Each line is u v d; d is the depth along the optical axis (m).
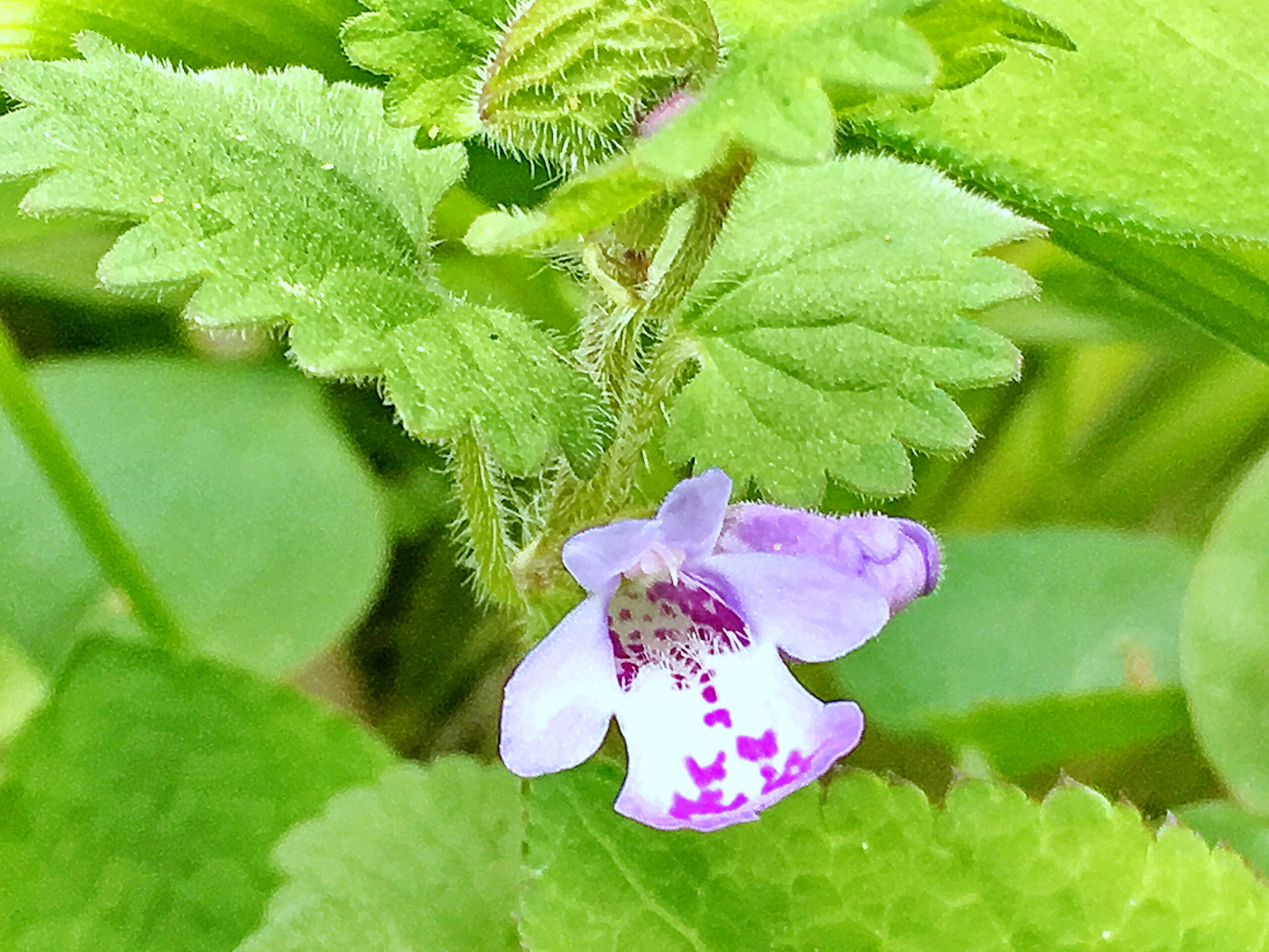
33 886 0.06
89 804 0.06
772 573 0.05
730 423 0.06
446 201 0.07
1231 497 0.08
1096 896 0.05
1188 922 0.05
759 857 0.05
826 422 0.05
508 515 0.06
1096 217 0.07
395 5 0.05
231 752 0.07
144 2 0.07
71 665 0.07
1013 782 0.07
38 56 0.07
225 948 0.06
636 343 0.05
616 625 0.05
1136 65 0.07
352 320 0.05
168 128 0.05
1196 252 0.07
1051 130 0.07
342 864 0.06
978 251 0.06
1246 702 0.07
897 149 0.07
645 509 0.05
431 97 0.05
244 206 0.05
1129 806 0.06
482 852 0.06
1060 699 0.08
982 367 0.05
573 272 0.06
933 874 0.05
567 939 0.05
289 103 0.05
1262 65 0.07
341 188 0.05
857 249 0.06
